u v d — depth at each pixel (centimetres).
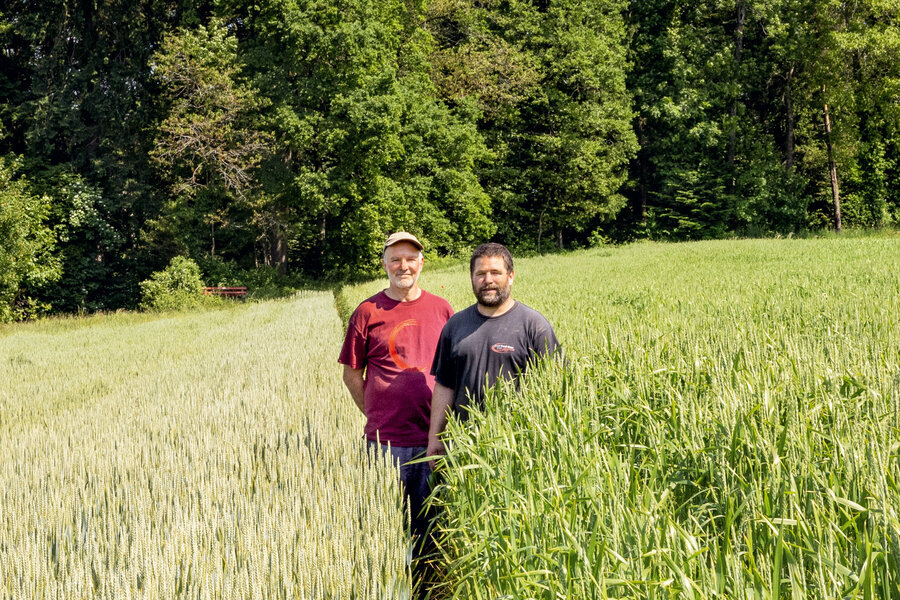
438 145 3528
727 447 276
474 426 350
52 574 303
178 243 3075
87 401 892
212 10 3347
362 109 2877
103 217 3241
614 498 240
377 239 3181
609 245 4434
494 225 3872
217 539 324
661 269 1939
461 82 3862
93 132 3153
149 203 3241
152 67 3166
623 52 4216
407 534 339
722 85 4128
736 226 4200
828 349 429
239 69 2934
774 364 382
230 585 275
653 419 327
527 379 377
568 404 332
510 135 4159
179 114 2945
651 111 4169
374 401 422
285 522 328
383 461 396
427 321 427
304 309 1902
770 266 1686
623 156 4162
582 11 4084
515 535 253
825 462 258
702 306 855
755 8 4078
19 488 445
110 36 3197
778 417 302
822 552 202
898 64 3462
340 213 3391
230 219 3325
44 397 945
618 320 735
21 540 340
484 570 255
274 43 3009
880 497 216
